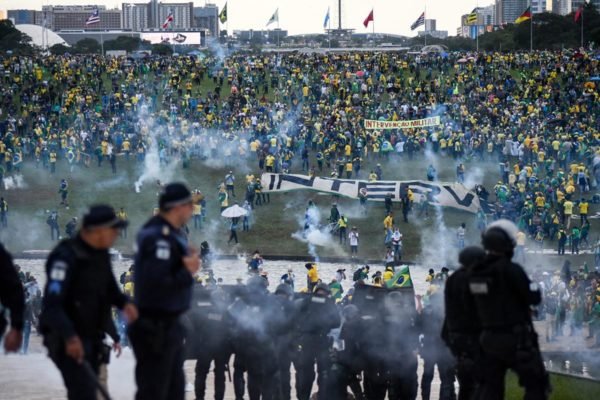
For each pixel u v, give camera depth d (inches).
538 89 6382.9
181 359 655.8
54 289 602.2
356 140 5137.8
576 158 4862.2
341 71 7052.2
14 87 6510.8
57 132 5374.0
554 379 1029.2
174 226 635.5
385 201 4229.8
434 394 1373.0
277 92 6446.9
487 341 684.7
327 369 1116.5
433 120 5113.2
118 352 717.9
